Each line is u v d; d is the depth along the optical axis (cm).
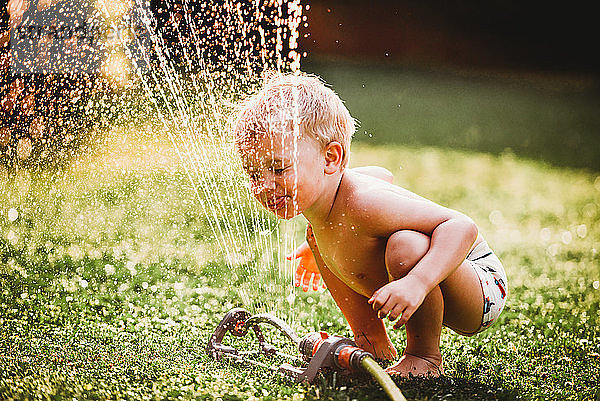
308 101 278
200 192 645
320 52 1678
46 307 362
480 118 1287
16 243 497
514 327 374
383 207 273
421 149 1047
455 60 1720
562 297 449
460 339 350
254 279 450
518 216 723
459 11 1744
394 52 1709
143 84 680
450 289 284
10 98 702
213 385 256
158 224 565
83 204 603
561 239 641
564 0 1719
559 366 309
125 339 319
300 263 351
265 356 296
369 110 1300
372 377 260
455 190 820
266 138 272
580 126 1247
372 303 253
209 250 507
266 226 582
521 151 1074
